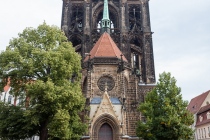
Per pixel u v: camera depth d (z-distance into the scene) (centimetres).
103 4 9338
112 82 5975
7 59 3872
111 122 5294
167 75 4497
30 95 3656
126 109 5666
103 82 5975
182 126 3962
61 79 3944
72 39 8681
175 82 4447
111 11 9312
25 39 4250
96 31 8775
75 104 3816
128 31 8581
